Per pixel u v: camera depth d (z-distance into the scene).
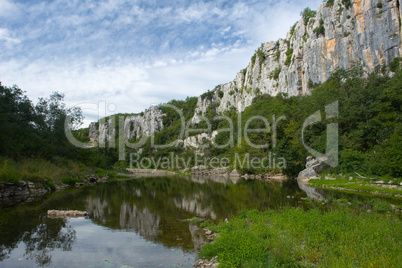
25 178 26.48
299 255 8.66
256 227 11.38
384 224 11.20
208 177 62.84
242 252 8.62
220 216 16.78
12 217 16.16
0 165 26.62
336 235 10.07
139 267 9.02
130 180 52.62
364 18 67.12
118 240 11.99
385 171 31.81
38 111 47.53
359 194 25.48
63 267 9.03
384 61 61.31
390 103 38.03
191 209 19.20
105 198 25.03
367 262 7.58
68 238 12.27
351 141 39.22
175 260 9.62
